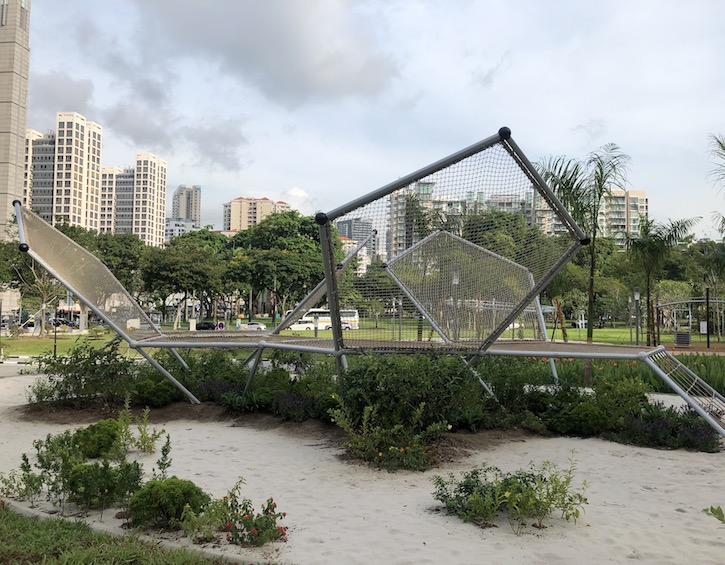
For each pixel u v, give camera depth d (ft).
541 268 29.76
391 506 18.69
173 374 39.83
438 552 14.76
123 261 185.88
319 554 14.61
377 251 29.45
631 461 25.40
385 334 32.35
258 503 18.98
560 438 29.76
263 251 197.16
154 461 24.77
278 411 33.55
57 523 16.33
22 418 33.88
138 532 15.83
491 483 18.62
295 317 42.73
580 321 177.78
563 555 14.64
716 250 75.00
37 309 152.15
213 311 237.66
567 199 46.34
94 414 34.71
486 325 32.24
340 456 25.54
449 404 26.78
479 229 28.84
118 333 35.19
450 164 25.58
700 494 20.47
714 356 53.31
